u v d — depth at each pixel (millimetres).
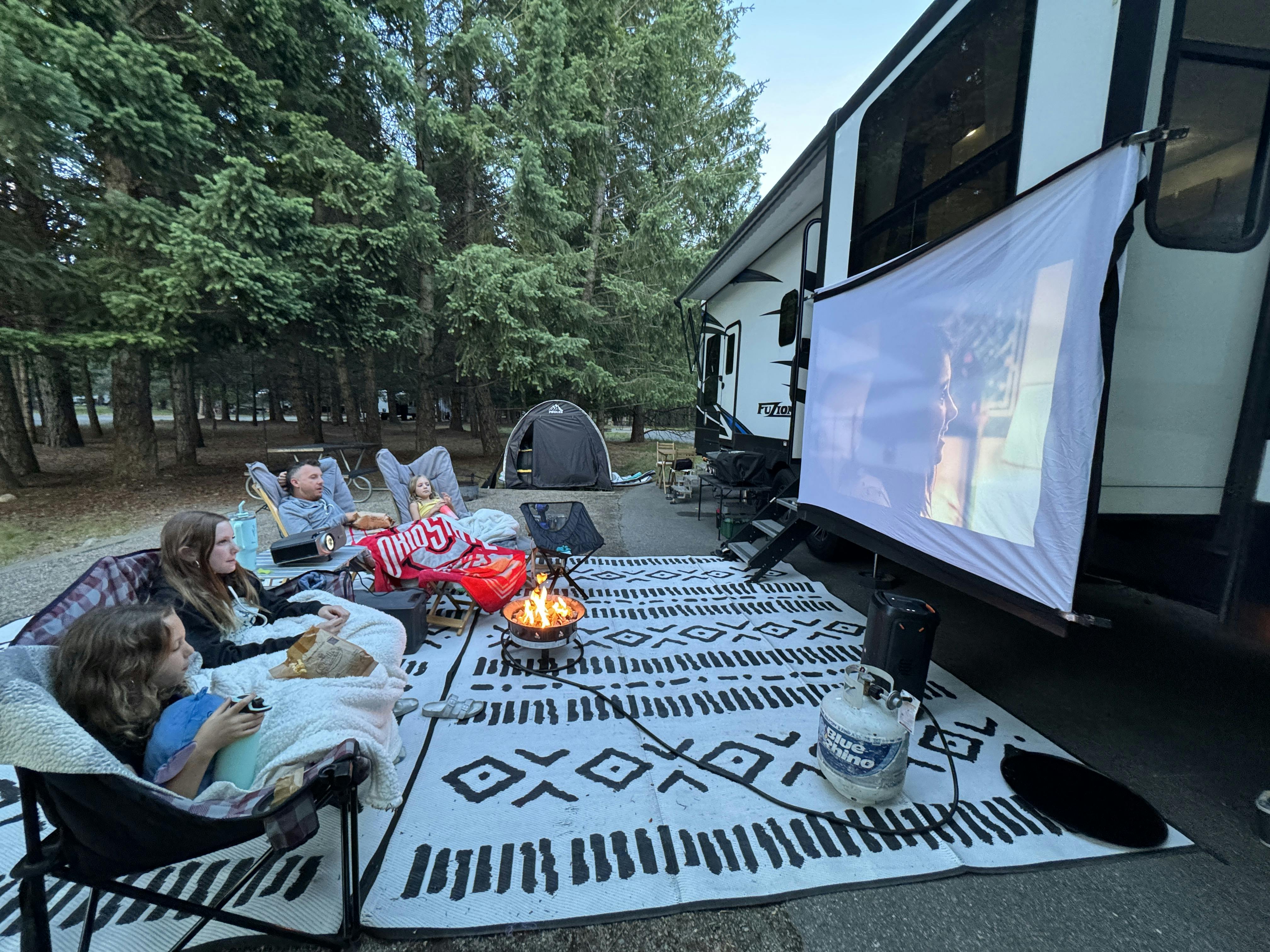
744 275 6926
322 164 7984
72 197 6105
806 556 5617
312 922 1601
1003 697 2980
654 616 3908
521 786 2174
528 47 10383
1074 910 1698
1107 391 1804
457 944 1563
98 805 1188
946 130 2809
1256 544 1905
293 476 3850
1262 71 1962
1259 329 1997
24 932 1238
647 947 1571
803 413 4805
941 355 2580
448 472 5281
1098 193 1821
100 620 1396
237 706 1518
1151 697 2994
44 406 15430
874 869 1825
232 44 7605
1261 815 1979
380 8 9234
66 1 5730
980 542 2344
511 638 3217
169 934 1582
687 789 2180
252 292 6539
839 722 2066
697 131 13281
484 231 10992
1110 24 1913
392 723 2033
